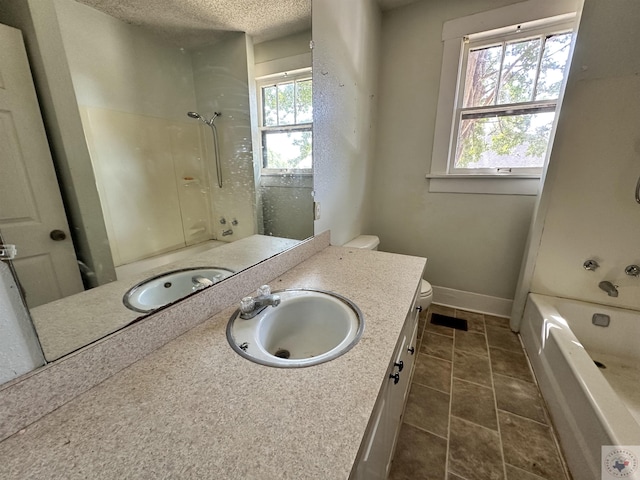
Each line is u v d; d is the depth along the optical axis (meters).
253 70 1.00
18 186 0.45
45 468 0.38
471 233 2.15
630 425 0.87
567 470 1.05
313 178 1.40
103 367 0.54
